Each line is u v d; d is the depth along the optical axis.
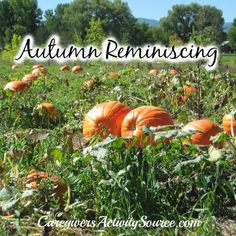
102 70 17.92
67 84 11.95
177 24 82.38
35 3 76.50
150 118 5.54
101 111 5.86
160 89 8.72
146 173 4.27
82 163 4.45
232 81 9.22
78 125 6.09
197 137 5.36
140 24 74.69
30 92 9.75
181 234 3.96
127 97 8.33
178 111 8.16
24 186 4.15
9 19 76.00
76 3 73.75
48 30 72.50
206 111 8.18
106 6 73.44
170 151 4.40
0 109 7.27
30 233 3.93
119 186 3.98
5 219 3.99
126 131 5.56
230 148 5.26
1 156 5.02
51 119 7.38
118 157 4.20
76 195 4.25
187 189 4.33
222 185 4.34
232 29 72.25
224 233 4.03
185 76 9.22
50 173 4.39
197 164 4.33
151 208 4.14
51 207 4.12
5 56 33.78
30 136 5.01
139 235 3.86
